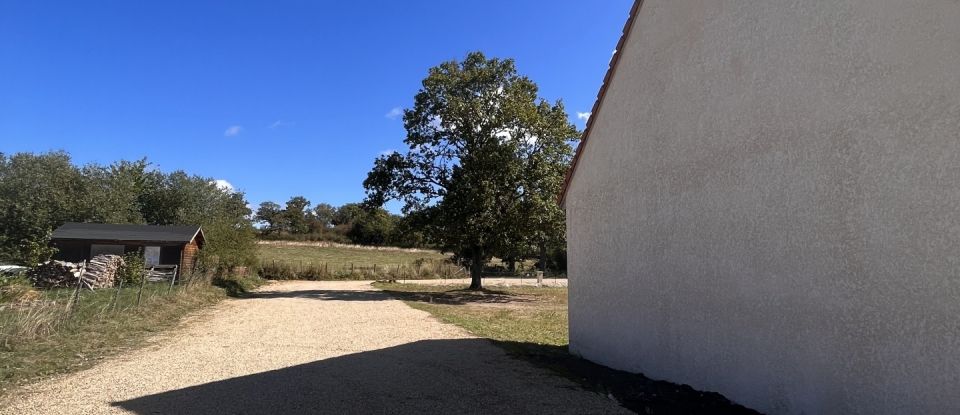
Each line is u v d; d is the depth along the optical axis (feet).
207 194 166.91
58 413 16.51
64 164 132.77
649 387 20.12
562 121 86.07
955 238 11.27
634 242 23.41
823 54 14.64
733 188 17.72
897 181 12.51
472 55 89.51
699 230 19.31
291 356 26.96
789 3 15.85
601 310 25.91
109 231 92.99
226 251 92.43
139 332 34.37
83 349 27.20
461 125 84.33
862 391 13.11
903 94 12.48
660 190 21.71
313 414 16.80
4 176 125.39
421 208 86.79
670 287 20.84
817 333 14.42
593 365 25.43
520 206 80.12
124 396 18.69
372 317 46.37
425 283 116.78
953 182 11.37
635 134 23.68
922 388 11.78
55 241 88.43
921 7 12.17
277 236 234.17
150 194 156.97
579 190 29.04
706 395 18.16
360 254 202.08
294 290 87.71
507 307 61.93
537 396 19.07
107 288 58.95
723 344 17.93
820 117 14.61
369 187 89.15
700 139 19.48
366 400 18.47
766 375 16.07
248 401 18.20
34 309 32.48
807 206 14.89
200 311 49.83
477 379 21.84
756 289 16.60
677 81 20.95
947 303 11.37
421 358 26.61
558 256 170.40
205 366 24.12
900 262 12.35
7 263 92.02
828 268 14.16
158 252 90.58
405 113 88.69
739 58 17.78
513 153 80.69
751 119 17.10
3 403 17.53
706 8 19.54
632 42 24.35
